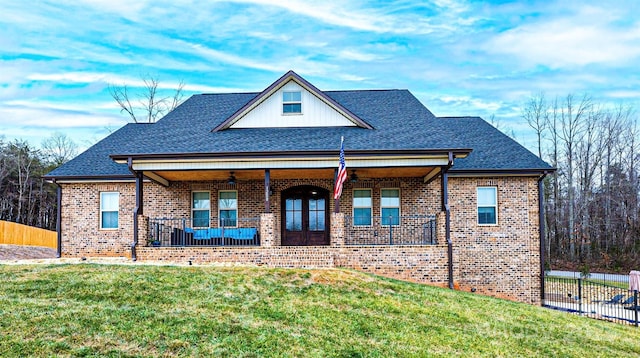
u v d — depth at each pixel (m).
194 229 18.94
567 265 41.84
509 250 19.34
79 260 16.83
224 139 18.25
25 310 10.36
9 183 53.72
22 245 30.12
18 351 8.55
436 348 10.31
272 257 16.56
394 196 19.81
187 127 19.89
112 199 20.17
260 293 12.52
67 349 8.76
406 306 12.62
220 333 9.95
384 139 17.83
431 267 16.61
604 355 10.85
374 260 16.55
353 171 18.38
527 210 19.45
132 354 8.79
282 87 19.69
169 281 12.90
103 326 9.79
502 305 13.99
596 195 45.53
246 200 19.89
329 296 12.73
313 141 17.75
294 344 9.80
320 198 20.14
